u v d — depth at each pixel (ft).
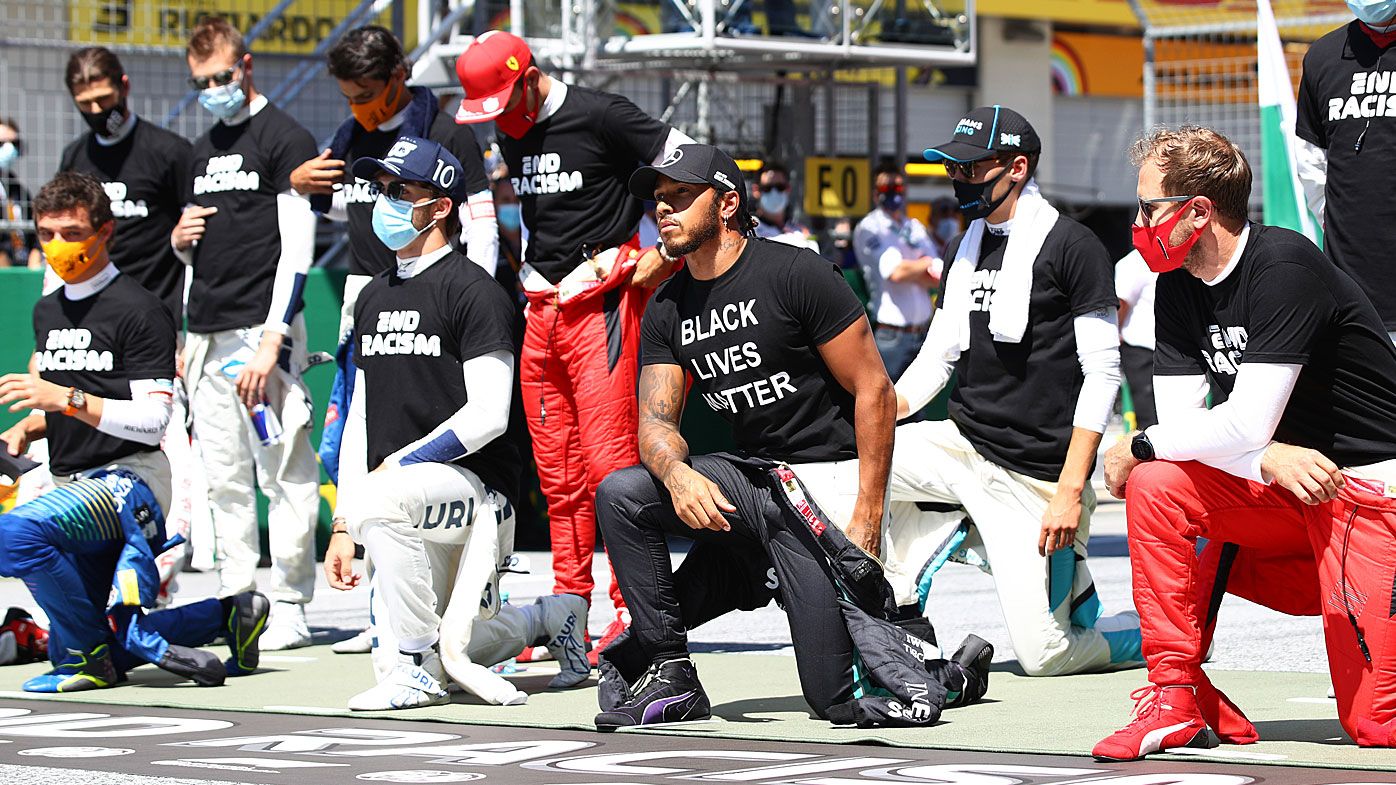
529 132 59.77
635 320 59.36
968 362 55.62
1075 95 237.25
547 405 60.18
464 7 100.01
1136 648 56.90
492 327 51.03
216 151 67.67
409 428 52.11
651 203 94.68
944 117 224.33
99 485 55.52
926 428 55.83
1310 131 55.42
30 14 91.15
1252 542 41.06
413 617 50.75
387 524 50.06
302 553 67.41
